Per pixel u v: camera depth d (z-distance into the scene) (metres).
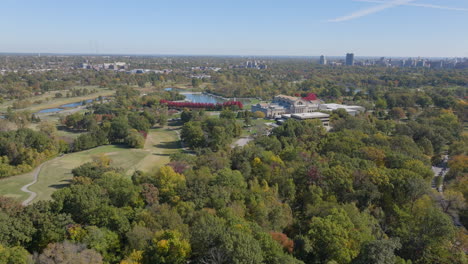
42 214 86.44
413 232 90.25
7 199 94.25
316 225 83.12
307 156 151.38
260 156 145.75
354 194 110.44
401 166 134.38
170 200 104.25
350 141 166.12
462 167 143.12
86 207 91.50
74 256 66.62
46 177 156.38
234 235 71.38
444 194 116.94
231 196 105.12
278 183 122.19
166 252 71.50
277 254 71.38
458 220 109.75
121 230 85.31
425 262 83.56
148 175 128.62
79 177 134.38
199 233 74.19
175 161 147.38
